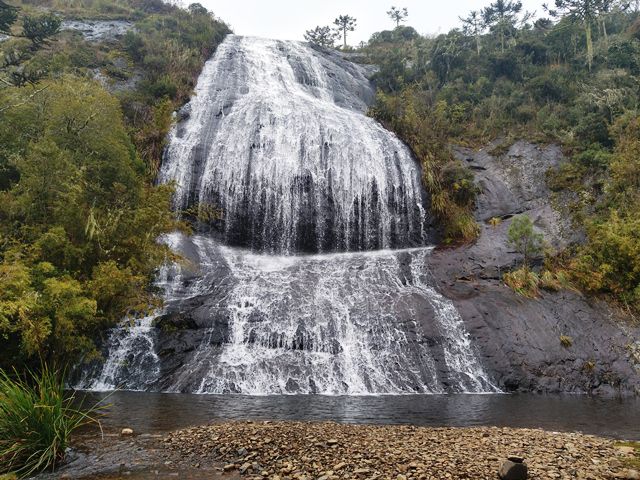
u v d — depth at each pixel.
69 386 16.62
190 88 38.38
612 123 33.59
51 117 20.83
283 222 30.20
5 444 8.10
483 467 8.16
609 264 24.03
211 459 8.72
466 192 31.44
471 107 41.78
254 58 46.72
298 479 7.70
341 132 34.06
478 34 57.22
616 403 15.94
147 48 40.84
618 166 28.38
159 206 20.50
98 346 17.91
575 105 38.09
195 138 31.78
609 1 49.59
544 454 8.98
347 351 19.44
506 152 35.19
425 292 23.23
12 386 8.73
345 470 8.08
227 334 19.45
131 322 18.84
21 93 22.09
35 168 17.69
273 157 31.55
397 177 32.53
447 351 19.48
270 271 25.31
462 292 23.25
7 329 14.72
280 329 20.08
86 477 7.85
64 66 31.19
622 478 7.89
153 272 20.95
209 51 46.66
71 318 15.59
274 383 17.44
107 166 20.92
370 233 31.25
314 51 52.19
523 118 39.16
